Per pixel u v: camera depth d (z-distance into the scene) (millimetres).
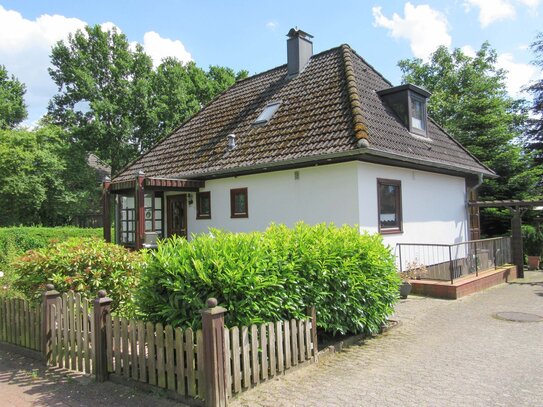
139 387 4516
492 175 14867
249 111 14258
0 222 27703
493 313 8156
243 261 4707
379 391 4434
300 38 14438
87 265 6113
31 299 6164
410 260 11180
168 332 4270
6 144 26125
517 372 4977
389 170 10773
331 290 5871
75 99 32750
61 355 5312
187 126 16609
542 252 15805
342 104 11164
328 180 10172
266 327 4719
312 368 5152
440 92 26234
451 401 4180
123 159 33531
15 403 4305
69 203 29656
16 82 37750
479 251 11852
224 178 12523
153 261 4844
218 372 3957
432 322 7523
